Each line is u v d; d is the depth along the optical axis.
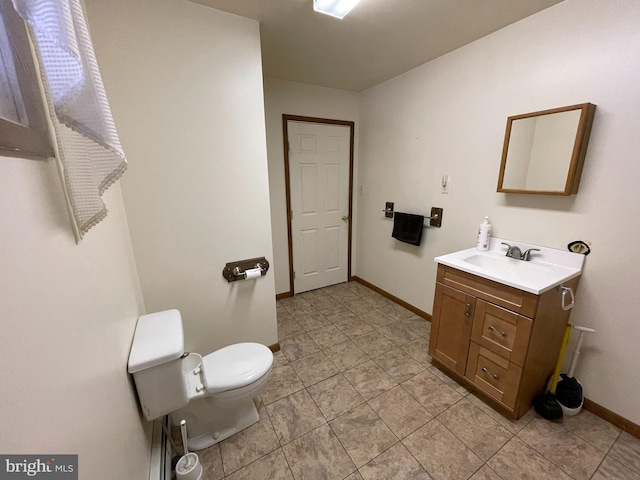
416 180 2.38
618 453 1.25
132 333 1.16
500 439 1.33
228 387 1.23
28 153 0.51
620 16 1.19
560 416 1.42
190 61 1.40
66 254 0.62
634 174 1.23
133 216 1.41
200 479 1.15
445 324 1.71
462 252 1.83
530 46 1.51
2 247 0.41
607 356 1.41
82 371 0.63
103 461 0.69
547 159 1.46
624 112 1.22
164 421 1.30
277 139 2.57
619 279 1.32
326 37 1.71
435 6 1.40
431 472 1.19
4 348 0.39
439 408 1.53
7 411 0.39
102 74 1.24
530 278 1.36
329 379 1.76
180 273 1.59
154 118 1.37
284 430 1.40
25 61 0.51
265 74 2.35
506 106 1.67
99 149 0.68
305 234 2.98
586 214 1.40
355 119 2.95
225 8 1.41
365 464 1.23
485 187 1.85
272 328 1.99
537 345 1.34
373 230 3.01
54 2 0.46
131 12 1.25
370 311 2.67
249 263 1.79
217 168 1.57
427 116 2.19
